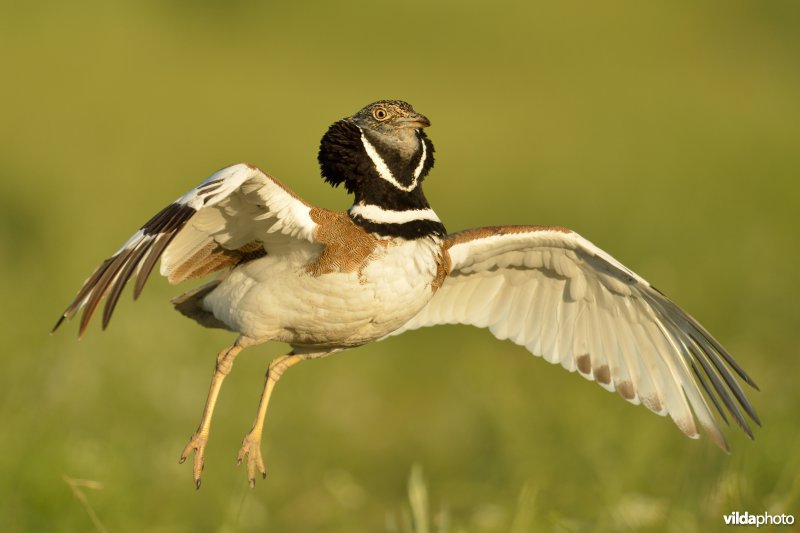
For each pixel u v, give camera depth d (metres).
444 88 27.78
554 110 26.56
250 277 8.21
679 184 21.41
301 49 29.56
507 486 10.86
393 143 8.42
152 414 11.73
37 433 10.27
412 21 31.09
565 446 10.98
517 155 23.30
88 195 18.98
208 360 12.88
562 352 9.34
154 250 7.19
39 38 27.45
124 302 13.56
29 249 17.36
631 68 29.66
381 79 27.97
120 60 27.19
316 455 12.11
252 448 8.54
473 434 12.26
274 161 22.14
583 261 9.03
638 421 11.08
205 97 25.72
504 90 27.83
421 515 8.77
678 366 9.05
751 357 13.33
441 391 13.85
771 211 20.08
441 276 8.60
